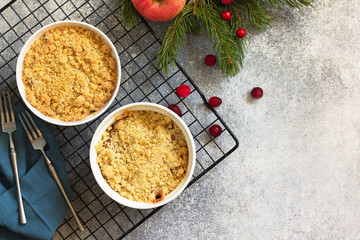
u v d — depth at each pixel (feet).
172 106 2.02
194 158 1.76
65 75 1.77
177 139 1.81
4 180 1.83
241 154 2.09
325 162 2.12
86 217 2.04
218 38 1.94
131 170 1.79
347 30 2.13
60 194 1.86
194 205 2.08
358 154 2.13
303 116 2.12
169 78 1.96
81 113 1.78
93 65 1.78
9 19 2.02
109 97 1.80
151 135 1.80
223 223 2.09
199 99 2.07
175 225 2.07
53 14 2.04
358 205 2.12
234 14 2.01
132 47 2.06
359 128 2.13
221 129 2.01
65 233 2.04
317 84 2.12
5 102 1.87
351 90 2.13
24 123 1.86
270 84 2.11
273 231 2.10
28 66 1.77
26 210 1.82
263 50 2.11
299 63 2.12
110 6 2.05
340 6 2.13
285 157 2.11
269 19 1.99
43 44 1.78
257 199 2.10
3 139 1.84
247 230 2.09
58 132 2.02
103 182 1.77
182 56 2.09
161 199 1.78
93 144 1.75
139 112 1.81
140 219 2.06
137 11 1.93
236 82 2.09
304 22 2.12
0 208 1.79
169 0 1.75
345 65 2.13
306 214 2.11
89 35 1.80
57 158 1.87
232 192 2.09
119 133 1.80
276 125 2.10
